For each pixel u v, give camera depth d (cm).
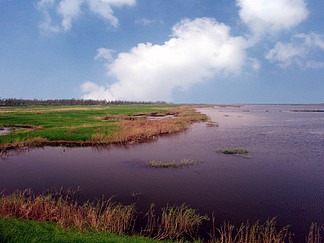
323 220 690
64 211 657
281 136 2181
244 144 1822
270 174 1102
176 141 1997
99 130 2373
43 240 485
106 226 612
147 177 1082
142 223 675
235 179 1040
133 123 2994
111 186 973
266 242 564
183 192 903
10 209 686
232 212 745
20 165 1307
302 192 893
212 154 1512
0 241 457
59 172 1173
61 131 2302
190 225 662
